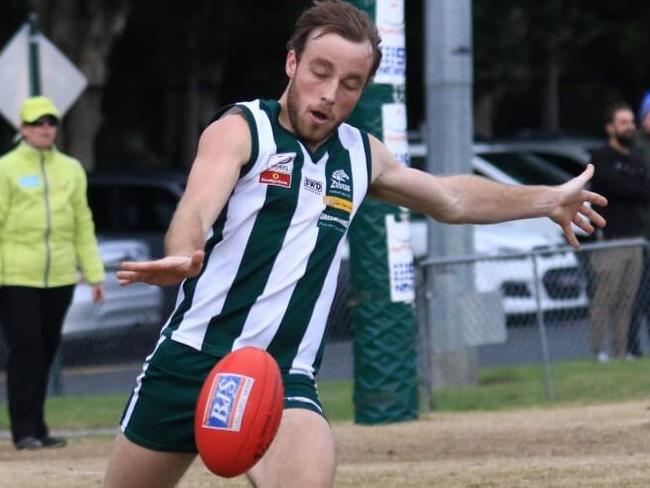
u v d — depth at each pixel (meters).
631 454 26.11
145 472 14.34
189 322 13.91
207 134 13.76
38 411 30.34
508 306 38.88
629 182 41.03
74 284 30.53
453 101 37.81
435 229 38.28
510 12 68.00
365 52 13.72
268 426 12.57
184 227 12.90
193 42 68.12
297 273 13.88
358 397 31.84
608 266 37.94
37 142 29.94
